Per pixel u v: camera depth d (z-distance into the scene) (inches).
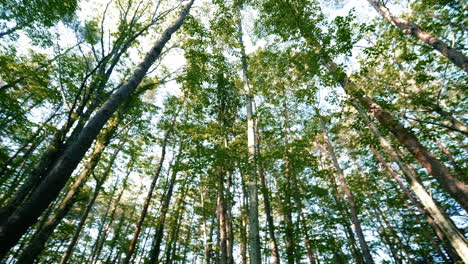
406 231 670.5
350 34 307.1
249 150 374.9
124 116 402.3
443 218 223.5
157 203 772.6
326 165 699.4
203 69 409.7
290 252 375.6
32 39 308.7
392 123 288.0
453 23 311.7
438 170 242.1
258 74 498.9
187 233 824.9
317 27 353.4
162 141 618.5
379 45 308.3
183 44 383.2
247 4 532.7
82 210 636.7
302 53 358.6
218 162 379.6
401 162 266.5
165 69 476.4
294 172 465.7
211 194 685.3
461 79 339.3
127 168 642.8
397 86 315.3
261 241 507.2
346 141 668.1
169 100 549.6
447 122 359.3
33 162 443.8
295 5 386.0
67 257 405.4
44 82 356.8
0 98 350.0
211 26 456.8
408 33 313.4
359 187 677.3
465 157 466.6
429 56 332.5
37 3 264.8
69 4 275.6
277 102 502.6
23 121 390.6
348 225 489.7
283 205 446.0
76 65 343.6
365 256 398.3
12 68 319.9
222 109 521.7
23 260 213.9
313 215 432.8
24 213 94.9
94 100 191.0
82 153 118.9
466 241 208.5
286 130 518.9
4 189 420.8
